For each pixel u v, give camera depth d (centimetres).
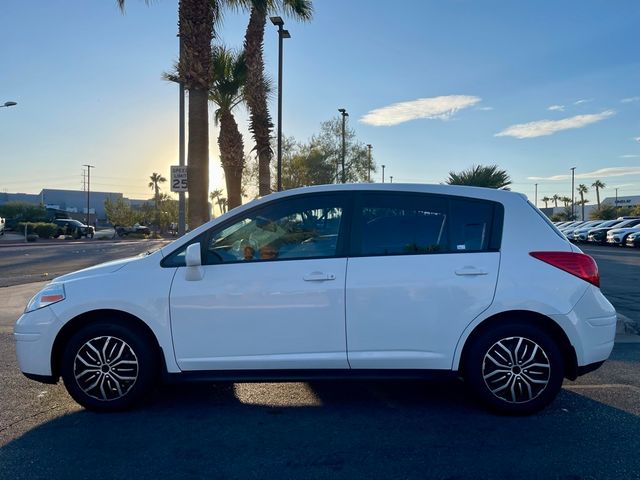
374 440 434
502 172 2209
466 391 554
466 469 384
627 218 3916
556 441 429
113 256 2598
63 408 505
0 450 416
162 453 411
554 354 471
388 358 472
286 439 436
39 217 5822
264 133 1644
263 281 475
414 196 497
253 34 1598
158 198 8962
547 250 482
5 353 714
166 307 476
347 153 3497
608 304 493
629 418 476
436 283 471
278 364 475
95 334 480
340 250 483
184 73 1044
